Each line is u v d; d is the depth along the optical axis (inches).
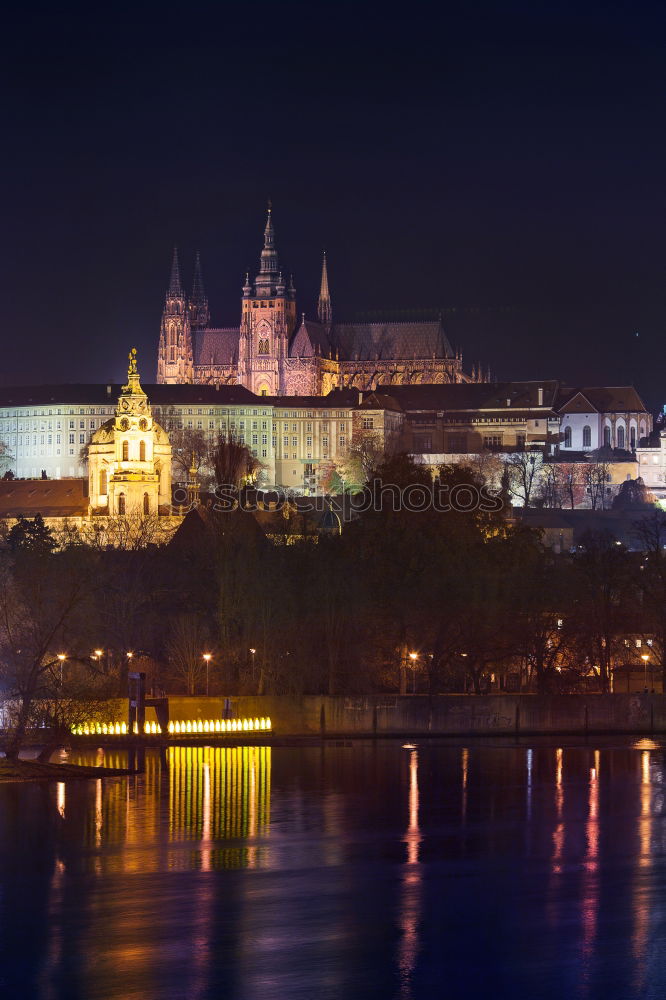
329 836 7687.0
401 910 6427.2
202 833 7691.9
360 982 5605.3
